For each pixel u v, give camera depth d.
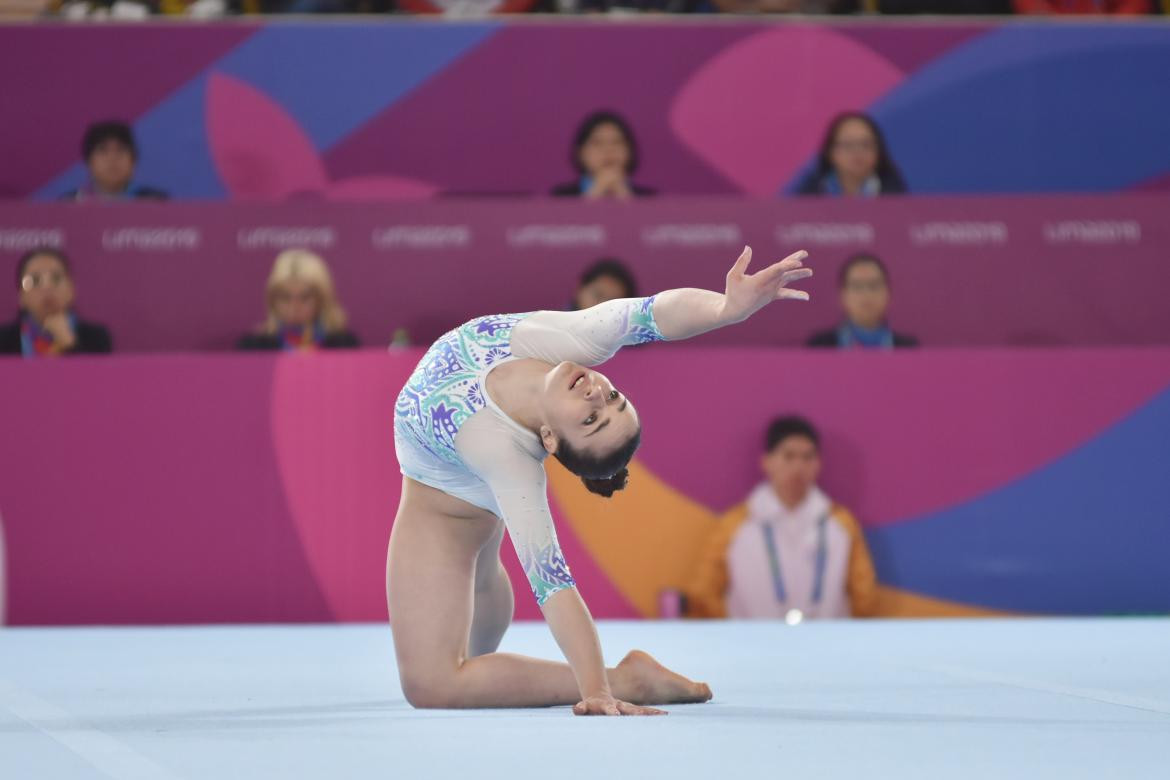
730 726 9.52
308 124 27.95
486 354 11.41
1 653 16.94
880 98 28.23
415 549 11.66
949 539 21.66
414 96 28.11
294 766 7.84
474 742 8.80
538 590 10.79
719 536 21.38
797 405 21.64
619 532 21.36
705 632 19.17
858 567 21.42
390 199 25.75
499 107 28.17
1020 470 21.70
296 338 24.91
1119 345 25.78
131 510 21.38
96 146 27.55
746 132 28.23
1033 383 21.75
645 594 21.36
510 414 11.04
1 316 24.95
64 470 21.36
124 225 25.23
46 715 10.75
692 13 30.55
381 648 17.56
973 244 25.59
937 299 25.56
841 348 23.98
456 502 11.75
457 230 25.48
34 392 21.39
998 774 7.36
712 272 25.47
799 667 14.41
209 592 21.36
